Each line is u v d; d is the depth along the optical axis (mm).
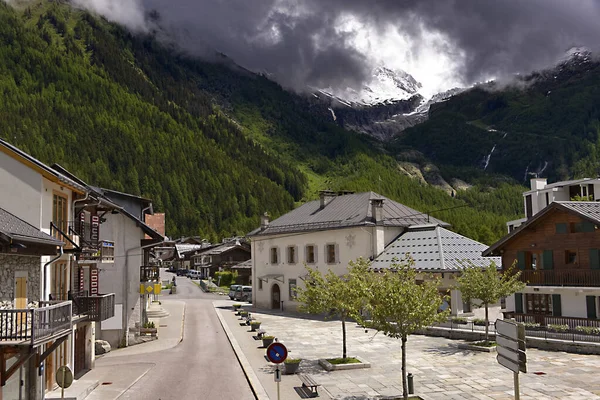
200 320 48781
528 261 36906
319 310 28531
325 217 56094
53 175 21016
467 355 30078
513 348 12961
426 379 24438
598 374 24609
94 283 29375
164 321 47625
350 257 50969
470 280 32625
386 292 20797
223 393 22672
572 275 33500
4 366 16547
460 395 21578
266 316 52594
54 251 20062
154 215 53969
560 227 34812
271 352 18094
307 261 55406
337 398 21438
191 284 100688
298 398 21438
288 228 58344
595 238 32938
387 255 48594
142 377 25828
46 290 21156
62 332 18234
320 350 32656
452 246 45969
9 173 20562
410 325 20625
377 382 24078
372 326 21406
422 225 50125
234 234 183000
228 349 33969
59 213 23328
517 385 12867
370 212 51656
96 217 28922
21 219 20266
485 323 34594
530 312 36531
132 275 36875
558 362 27312
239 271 93500
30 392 19125
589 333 29750
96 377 25766
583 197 61719
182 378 25531
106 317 25766
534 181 67438
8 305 18016
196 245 159250
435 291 21703
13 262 18484
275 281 59344
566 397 20969
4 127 172875
